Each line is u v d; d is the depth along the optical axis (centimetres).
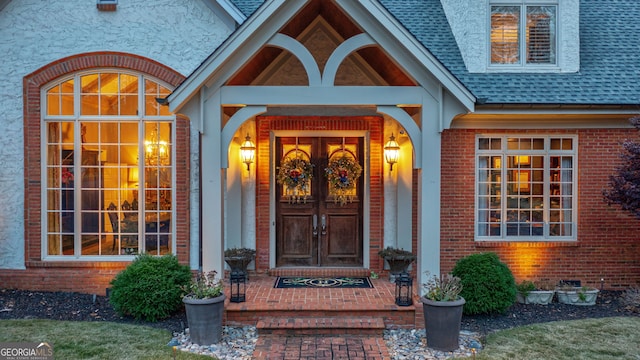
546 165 944
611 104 876
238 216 966
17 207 924
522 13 990
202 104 740
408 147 957
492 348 638
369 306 731
